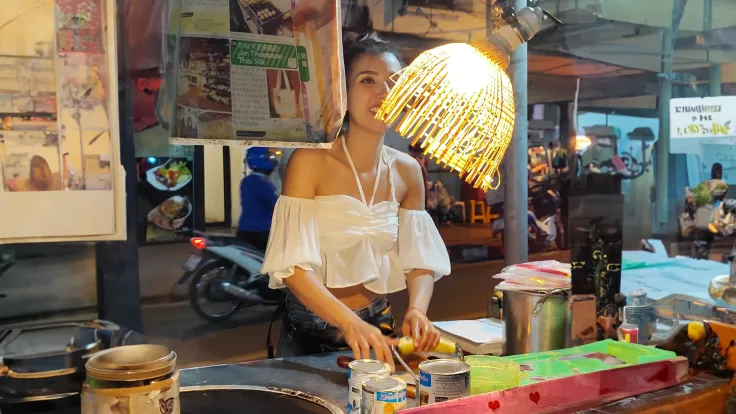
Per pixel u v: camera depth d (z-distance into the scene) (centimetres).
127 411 89
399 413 92
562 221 272
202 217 238
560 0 231
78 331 115
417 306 149
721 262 188
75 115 97
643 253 187
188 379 130
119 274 199
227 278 260
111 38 98
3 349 107
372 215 152
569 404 110
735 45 242
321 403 117
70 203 98
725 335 132
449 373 101
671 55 245
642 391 120
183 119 121
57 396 103
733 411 124
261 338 269
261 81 124
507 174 189
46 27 95
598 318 148
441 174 286
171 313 251
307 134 127
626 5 236
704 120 203
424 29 212
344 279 150
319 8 124
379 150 156
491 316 175
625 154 239
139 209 218
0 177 94
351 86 147
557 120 256
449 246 294
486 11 212
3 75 93
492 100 108
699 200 206
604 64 247
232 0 121
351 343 130
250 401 119
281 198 144
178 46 119
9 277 179
